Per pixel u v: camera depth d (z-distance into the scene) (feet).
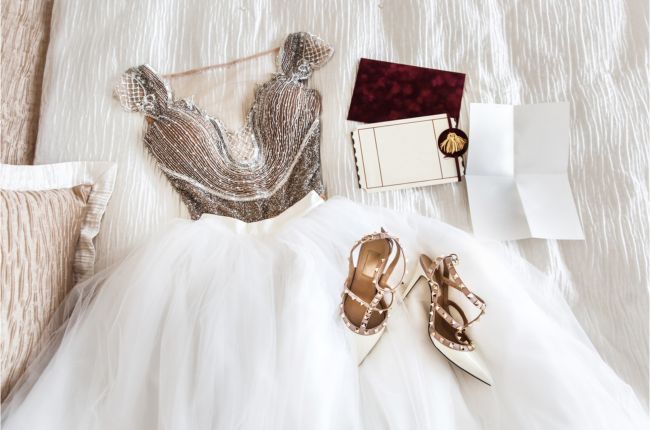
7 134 2.85
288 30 3.23
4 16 2.87
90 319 2.35
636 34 3.06
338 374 2.17
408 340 2.44
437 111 3.07
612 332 2.65
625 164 2.85
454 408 2.24
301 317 2.21
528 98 3.07
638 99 2.96
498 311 2.41
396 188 3.01
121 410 2.03
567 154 2.93
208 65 3.15
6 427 2.00
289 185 3.11
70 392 2.15
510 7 3.19
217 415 1.97
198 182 3.03
